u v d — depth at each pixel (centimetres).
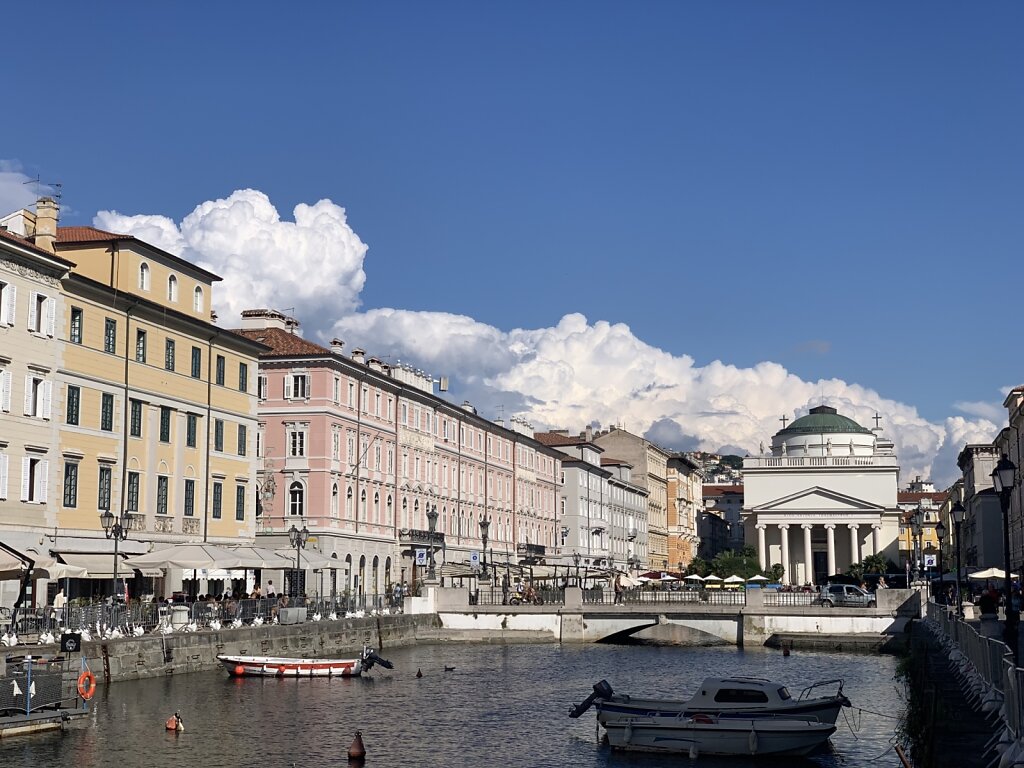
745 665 7088
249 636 6244
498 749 3953
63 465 6172
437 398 11206
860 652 8262
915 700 4125
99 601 5897
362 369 9575
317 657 6975
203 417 7444
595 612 9031
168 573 6938
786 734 3772
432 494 11131
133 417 6769
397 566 10244
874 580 13150
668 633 9944
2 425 5731
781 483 18750
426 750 3919
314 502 8962
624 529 17912
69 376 6234
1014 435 11981
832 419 19475
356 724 4419
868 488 18475
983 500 13625
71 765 3494
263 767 3584
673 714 3875
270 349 8269
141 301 6750
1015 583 10094
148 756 3672
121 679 5181
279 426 9094
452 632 9088
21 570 4597
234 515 7762
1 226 6462
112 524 6456
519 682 5956
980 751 3041
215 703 4825
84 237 6900
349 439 9425
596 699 4084
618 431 19350
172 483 7081
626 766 3688
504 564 10912
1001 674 3344
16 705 3994
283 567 6706
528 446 14075
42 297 6081
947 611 6194
